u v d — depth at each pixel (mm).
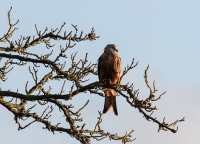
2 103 15180
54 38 16234
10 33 15906
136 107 14336
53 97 14859
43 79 15445
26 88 15258
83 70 15328
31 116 15227
